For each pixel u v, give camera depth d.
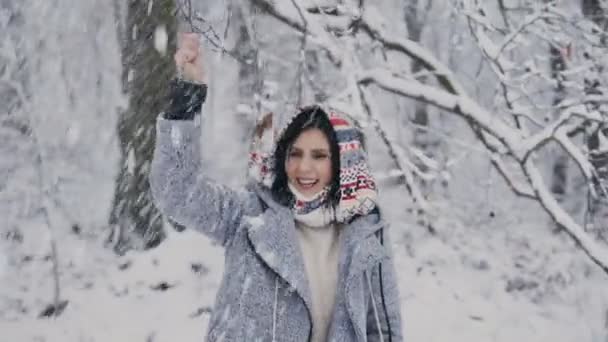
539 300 7.92
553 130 6.29
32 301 6.49
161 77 6.76
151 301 6.33
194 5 6.00
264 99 5.20
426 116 12.04
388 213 9.95
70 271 7.17
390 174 6.52
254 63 5.37
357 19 6.27
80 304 6.36
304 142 2.29
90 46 10.52
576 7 8.27
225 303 2.17
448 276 8.23
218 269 6.87
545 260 9.01
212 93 11.37
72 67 10.61
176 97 2.11
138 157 7.11
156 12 6.50
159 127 2.12
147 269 6.85
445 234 9.41
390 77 6.55
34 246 7.93
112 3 9.25
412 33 10.88
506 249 9.40
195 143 2.15
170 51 6.62
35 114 8.66
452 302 7.47
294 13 6.19
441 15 10.30
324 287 2.29
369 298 2.34
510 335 6.88
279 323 2.16
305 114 2.32
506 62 6.51
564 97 7.69
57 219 8.74
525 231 10.13
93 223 8.87
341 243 2.29
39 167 8.10
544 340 6.88
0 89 8.35
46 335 5.84
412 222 9.77
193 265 6.88
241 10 6.65
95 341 5.71
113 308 6.22
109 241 7.81
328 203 2.30
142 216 7.36
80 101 11.10
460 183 11.32
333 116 2.32
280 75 8.26
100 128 11.13
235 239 2.22
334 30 6.32
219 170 10.98
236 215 2.24
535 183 6.27
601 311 7.64
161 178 2.12
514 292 8.06
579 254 9.18
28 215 8.64
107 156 10.92
